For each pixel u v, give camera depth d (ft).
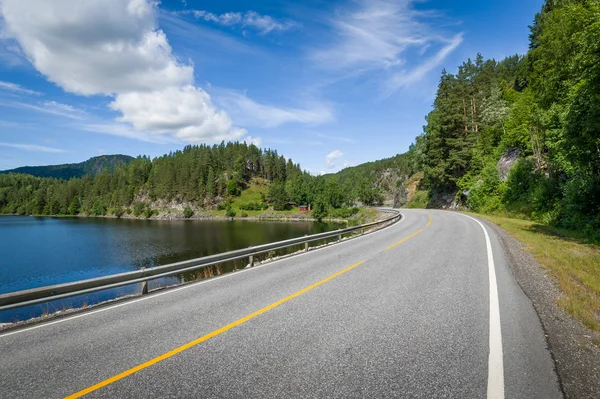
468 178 144.87
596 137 47.09
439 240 45.34
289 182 589.73
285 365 12.44
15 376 12.48
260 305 19.92
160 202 572.92
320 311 18.33
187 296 23.13
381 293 21.31
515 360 12.19
